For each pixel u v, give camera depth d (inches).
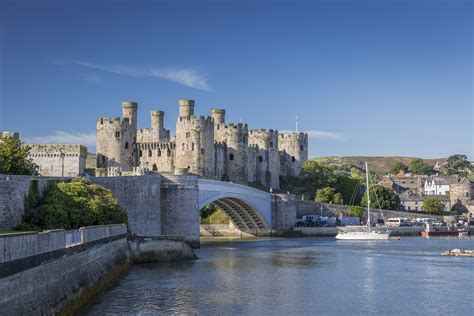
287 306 1825.8
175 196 3823.8
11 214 2096.5
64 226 2251.5
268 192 6412.4
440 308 1836.9
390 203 7701.8
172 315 1653.5
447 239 5659.5
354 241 5152.6
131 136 6200.8
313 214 6683.1
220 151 6668.3
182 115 6269.7
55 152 4825.3
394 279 2438.5
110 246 2172.7
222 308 1765.5
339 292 2094.0
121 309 1692.9
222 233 6136.8
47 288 1250.6
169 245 2933.1
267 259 3198.8
